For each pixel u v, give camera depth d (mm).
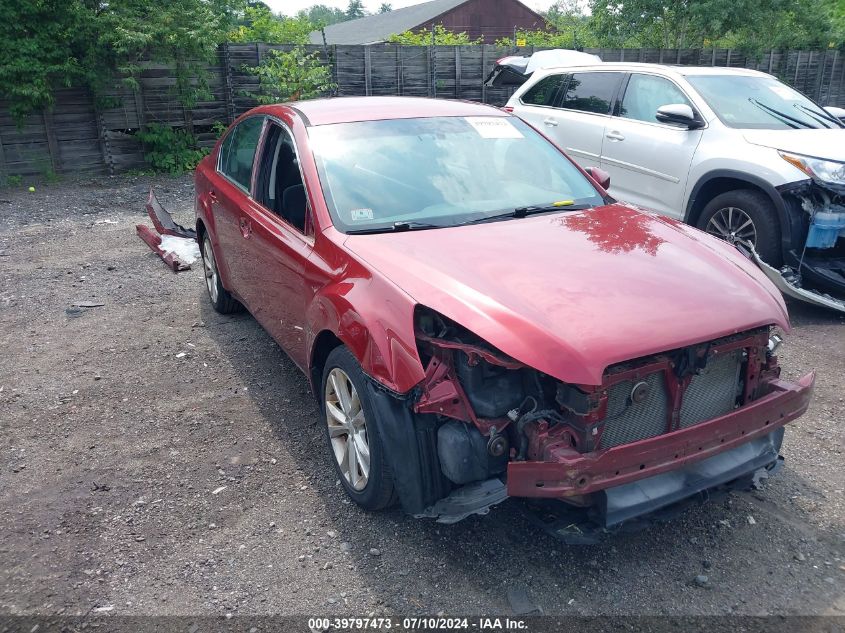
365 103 4637
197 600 2871
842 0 23766
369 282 3145
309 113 4406
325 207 3703
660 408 2865
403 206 3756
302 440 4066
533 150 4441
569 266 3107
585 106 8031
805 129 6504
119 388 4754
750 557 3055
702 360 2820
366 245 3387
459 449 2781
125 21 11469
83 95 12156
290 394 4633
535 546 3145
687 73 7113
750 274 3258
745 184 6254
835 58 20938
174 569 3049
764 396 3078
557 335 2627
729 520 3297
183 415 4379
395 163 4008
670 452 2664
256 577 2994
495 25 44188
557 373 2537
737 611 2762
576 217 3791
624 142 7324
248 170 4902
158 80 12656
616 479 2590
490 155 4258
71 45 11727
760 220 5984
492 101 16469
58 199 10898
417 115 4461
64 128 12117
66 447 4043
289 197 4094
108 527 3332
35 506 3500
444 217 3711
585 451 2648
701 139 6559
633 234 3535
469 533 3232
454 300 2836
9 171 11781
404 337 2842
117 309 6250
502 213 3805
